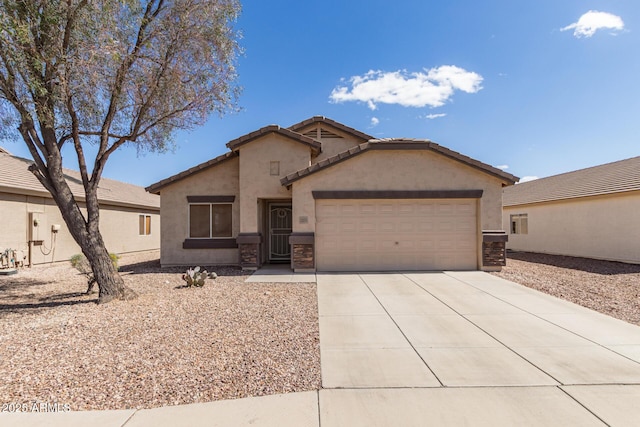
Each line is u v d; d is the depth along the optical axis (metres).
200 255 14.49
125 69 8.09
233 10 8.97
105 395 3.96
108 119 8.26
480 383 4.27
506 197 26.39
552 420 3.51
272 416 3.59
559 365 4.76
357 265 12.53
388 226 12.56
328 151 16.44
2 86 7.03
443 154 12.23
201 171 14.52
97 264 8.10
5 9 6.39
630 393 4.02
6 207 14.27
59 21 6.91
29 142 7.75
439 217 12.57
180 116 9.57
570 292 9.32
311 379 4.38
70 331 6.01
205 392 4.05
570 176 23.09
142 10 8.38
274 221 15.59
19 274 13.44
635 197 15.14
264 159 13.60
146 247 24.20
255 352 5.19
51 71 7.12
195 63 9.05
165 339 5.66
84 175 8.09
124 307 7.60
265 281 10.77
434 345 5.53
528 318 6.93
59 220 17.09
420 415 3.61
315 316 7.06
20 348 5.25
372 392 4.07
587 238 17.53
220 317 6.91
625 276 12.01
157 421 3.50
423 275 11.64
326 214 12.59
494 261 12.42
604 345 5.48
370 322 6.69
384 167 12.38
